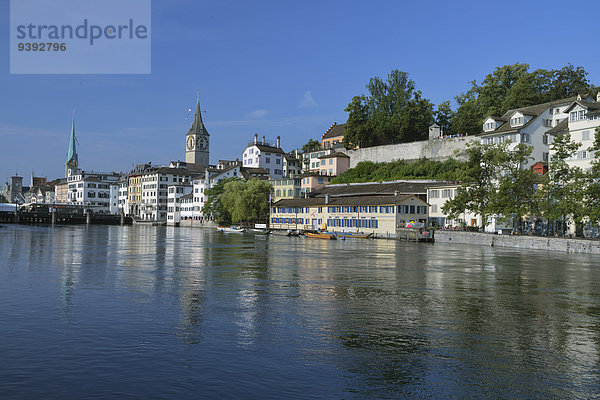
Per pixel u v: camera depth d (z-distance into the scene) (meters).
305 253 57.75
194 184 176.38
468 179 77.75
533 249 67.50
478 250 65.56
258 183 131.00
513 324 21.92
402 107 124.56
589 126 73.06
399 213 94.81
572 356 17.38
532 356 17.30
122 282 32.06
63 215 170.75
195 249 62.00
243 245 71.94
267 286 31.36
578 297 29.03
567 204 61.41
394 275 37.56
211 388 13.79
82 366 15.34
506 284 33.69
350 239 94.62
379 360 16.50
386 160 119.81
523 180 71.44
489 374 15.43
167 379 14.38
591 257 55.38
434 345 18.38
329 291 29.75
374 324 21.38
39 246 61.47
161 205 195.38
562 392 14.16
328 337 19.16
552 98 101.50
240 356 16.59
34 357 16.11
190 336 18.89
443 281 34.72
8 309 23.17
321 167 137.25
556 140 68.06
